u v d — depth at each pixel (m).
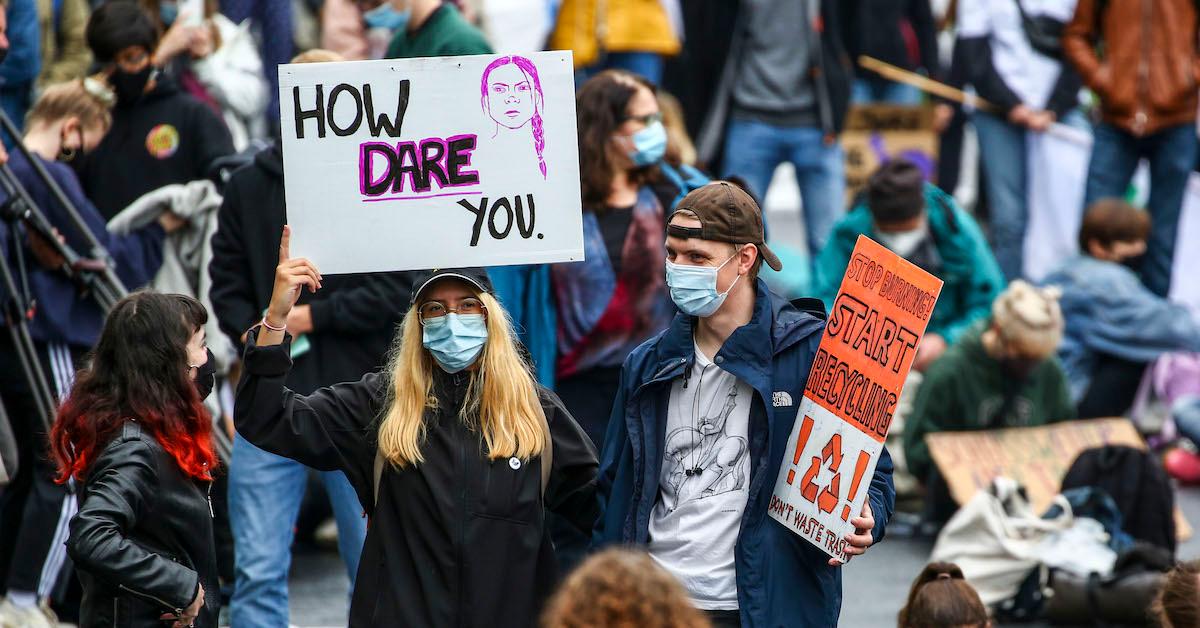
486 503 15.19
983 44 40.25
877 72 42.38
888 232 30.56
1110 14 38.00
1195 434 31.81
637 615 10.29
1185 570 16.25
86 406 15.60
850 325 15.37
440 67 15.88
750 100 37.84
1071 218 40.41
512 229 15.97
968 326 30.23
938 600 18.02
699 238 15.38
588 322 22.50
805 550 15.66
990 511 25.77
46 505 21.56
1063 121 40.81
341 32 35.00
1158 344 32.72
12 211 22.00
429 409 15.45
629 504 15.84
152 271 24.97
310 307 20.73
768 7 37.41
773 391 15.66
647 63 39.81
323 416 15.53
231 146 27.02
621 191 22.83
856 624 24.36
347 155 15.91
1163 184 38.16
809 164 38.03
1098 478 26.64
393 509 15.39
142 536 15.43
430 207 15.95
